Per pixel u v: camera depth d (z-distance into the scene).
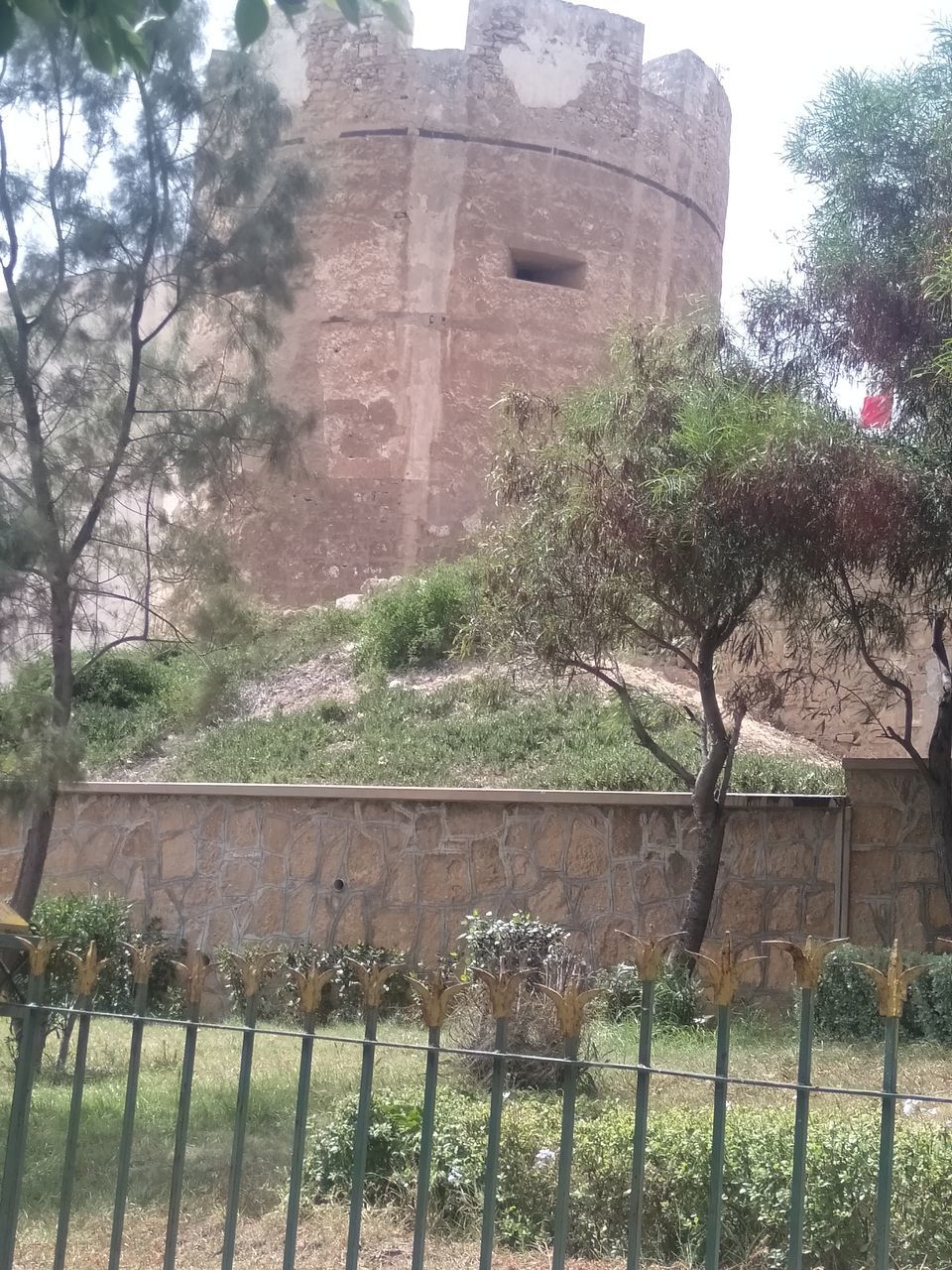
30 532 9.46
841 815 12.15
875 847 12.02
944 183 11.71
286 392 27.44
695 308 12.62
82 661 19.89
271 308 11.40
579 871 12.90
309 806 14.19
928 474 10.43
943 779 11.19
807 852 12.22
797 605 11.27
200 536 11.01
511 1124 5.43
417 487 26.78
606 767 14.36
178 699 15.95
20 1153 3.82
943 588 11.06
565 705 16.23
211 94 10.84
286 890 14.12
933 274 10.73
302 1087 3.37
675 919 12.45
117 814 15.34
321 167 12.20
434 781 15.03
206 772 16.59
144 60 4.16
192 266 10.73
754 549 10.49
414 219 27.53
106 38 4.10
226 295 11.20
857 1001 9.95
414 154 27.70
